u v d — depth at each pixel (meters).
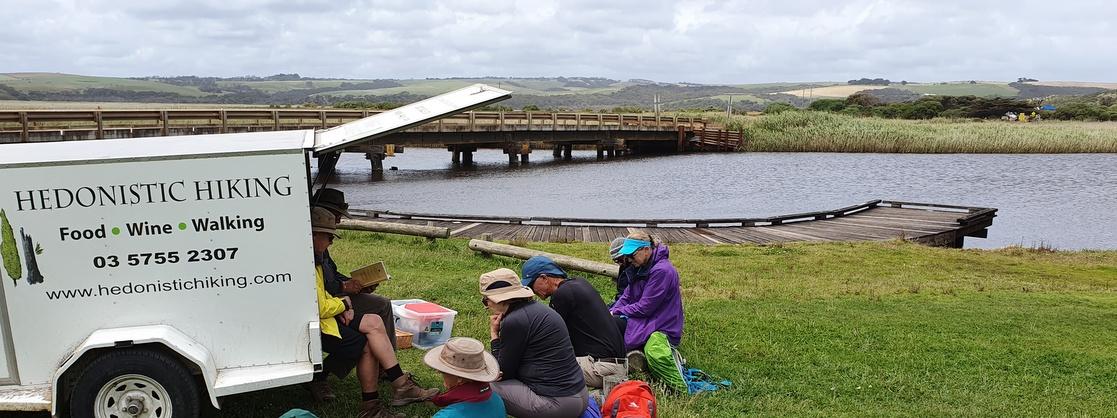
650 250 7.00
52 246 4.76
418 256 13.57
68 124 25.05
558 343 5.12
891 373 7.29
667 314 6.86
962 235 22.42
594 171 44.19
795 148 59.28
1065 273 15.77
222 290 4.97
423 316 7.27
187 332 4.98
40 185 4.68
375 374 5.52
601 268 11.64
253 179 4.87
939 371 7.47
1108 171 43.66
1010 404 6.54
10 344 4.84
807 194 34.22
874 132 58.69
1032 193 34.56
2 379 4.89
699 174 42.28
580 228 20.47
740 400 6.42
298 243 4.99
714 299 10.94
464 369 4.57
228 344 5.03
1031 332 9.30
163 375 4.80
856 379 7.11
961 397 6.70
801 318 9.58
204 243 4.89
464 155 49.72
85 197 4.74
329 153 5.69
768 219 22.14
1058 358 8.05
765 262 15.32
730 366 7.36
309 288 5.05
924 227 21.75
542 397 5.07
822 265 15.16
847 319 9.65
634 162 50.53
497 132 44.03
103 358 4.77
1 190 4.65
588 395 5.30
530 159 54.38
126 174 4.75
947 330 9.21
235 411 5.71
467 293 10.24
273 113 31.08
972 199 32.72
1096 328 9.68
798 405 6.36
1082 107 103.31
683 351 7.80
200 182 4.82
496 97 5.47
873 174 42.22
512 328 5.08
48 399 4.81
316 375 5.96
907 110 100.62
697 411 6.10
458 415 4.61
